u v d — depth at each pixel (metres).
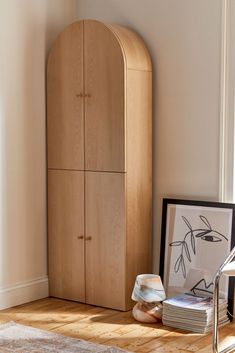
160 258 4.89
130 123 4.74
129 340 4.21
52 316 4.68
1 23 4.74
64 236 5.05
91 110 4.84
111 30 4.72
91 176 4.88
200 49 4.72
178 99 4.84
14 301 4.91
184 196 4.86
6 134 4.82
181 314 4.41
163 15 4.86
